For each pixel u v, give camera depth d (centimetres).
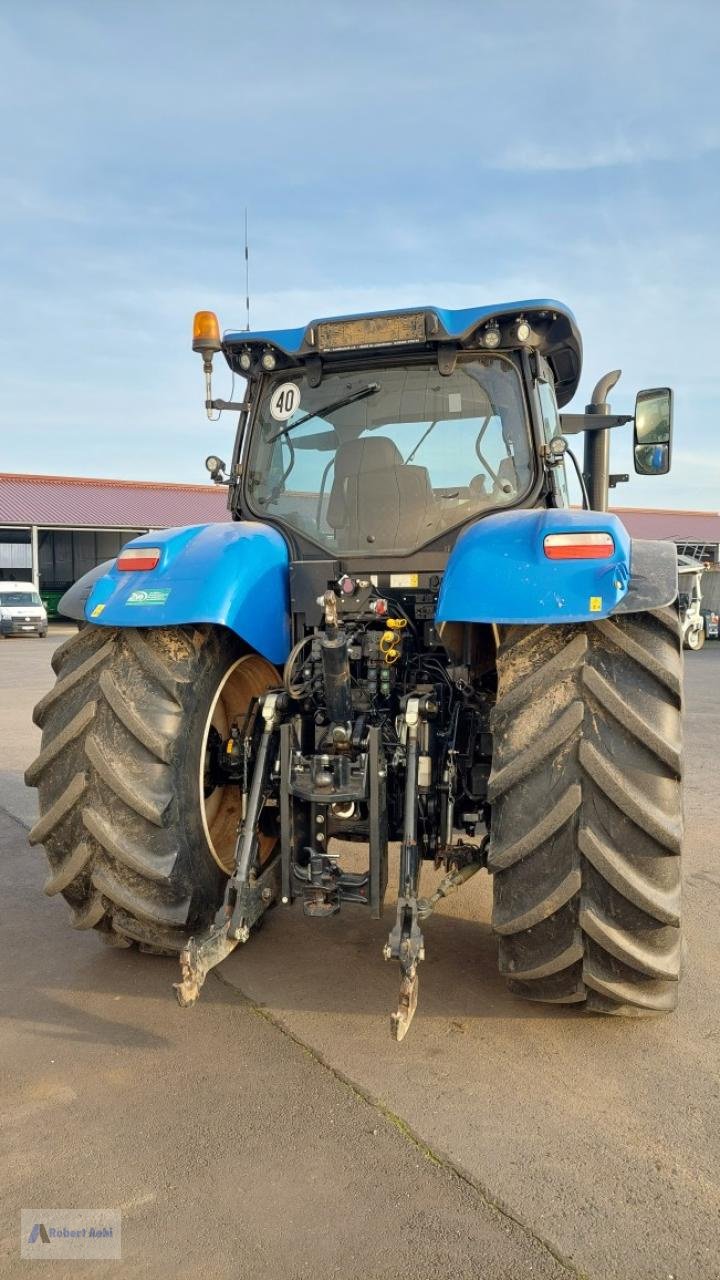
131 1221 204
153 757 281
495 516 292
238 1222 203
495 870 259
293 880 291
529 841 250
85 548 3862
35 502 3472
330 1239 198
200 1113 243
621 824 249
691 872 443
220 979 324
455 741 307
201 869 298
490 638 322
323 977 325
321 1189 213
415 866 272
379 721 305
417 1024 290
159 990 315
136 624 279
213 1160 224
